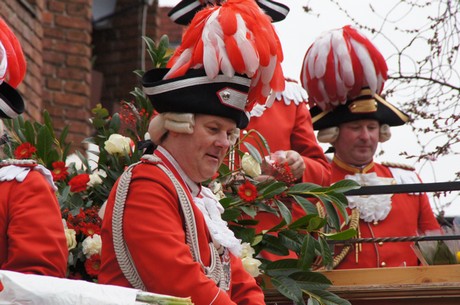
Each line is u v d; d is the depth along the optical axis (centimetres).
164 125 1084
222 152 1091
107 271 1052
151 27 3042
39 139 1337
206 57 1071
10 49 1134
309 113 1603
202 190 1127
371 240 1377
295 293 1290
